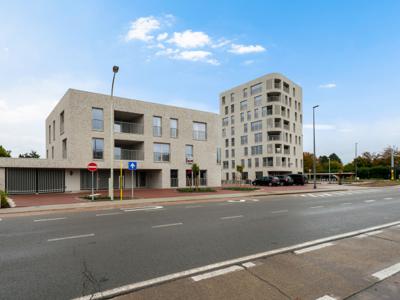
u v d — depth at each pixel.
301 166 54.28
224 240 6.47
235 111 57.00
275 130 48.88
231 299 3.42
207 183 30.16
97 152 23.02
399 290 3.70
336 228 7.89
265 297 3.48
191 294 3.57
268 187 31.48
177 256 5.22
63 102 23.44
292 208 12.60
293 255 5.27
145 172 28.48
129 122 28.05
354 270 4.46
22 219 10.10
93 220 9.63
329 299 3.44
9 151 44.59
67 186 22.22
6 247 6.04
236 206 13.57
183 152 28.42
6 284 3.98
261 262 4.86
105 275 4.29
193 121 29.64
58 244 6.27
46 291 3.73
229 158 58.00
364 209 12.22
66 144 23.30
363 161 73.06
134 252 5.52
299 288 3.76
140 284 3.92
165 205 14.28
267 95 50.56
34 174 21.09
